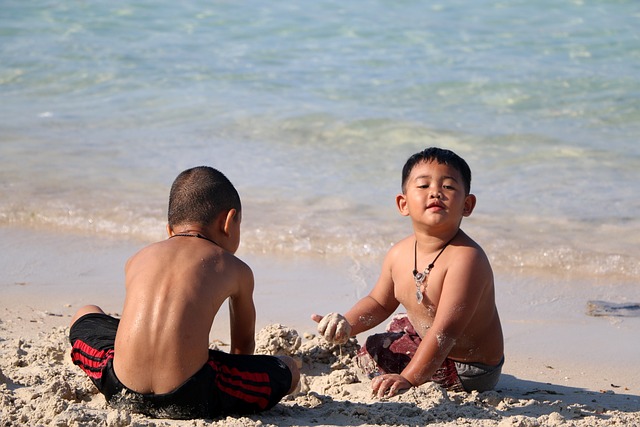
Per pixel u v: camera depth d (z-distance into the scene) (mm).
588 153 34625
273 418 13500
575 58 48438
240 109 40906
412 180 15289
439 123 38594
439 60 48781
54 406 13281
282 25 56312
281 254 25672
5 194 30141
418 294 15445
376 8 59875
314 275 24047
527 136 36781
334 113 39844
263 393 13352
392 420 13484
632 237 26281
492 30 54375
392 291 16578
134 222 28141
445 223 15031
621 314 21344
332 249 25906
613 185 30891
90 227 27938
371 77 46062
